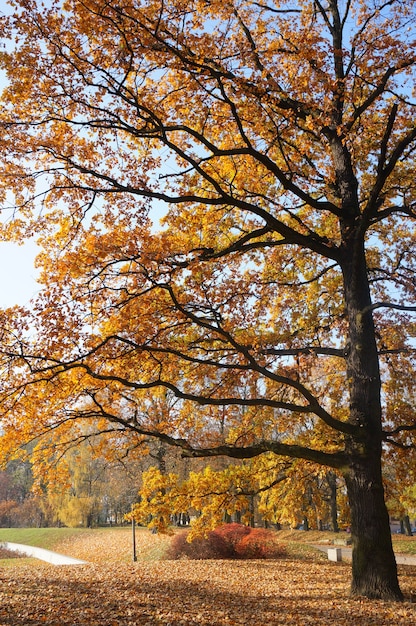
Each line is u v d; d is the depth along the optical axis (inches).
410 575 616.4
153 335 408.8
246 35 456.1
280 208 462.0
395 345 546.9
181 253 417.4
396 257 576.1
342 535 1382.9
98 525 2246.6
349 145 454.0
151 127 395.9
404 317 564.4
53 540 1605.6
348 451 398.3
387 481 542.9
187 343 474.6
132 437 483.5
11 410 370.9
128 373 444.5
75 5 336.5
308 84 375.6
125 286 413.1
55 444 453.7
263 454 530.3
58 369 386.0
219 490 475.8
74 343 379.9
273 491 585.0
